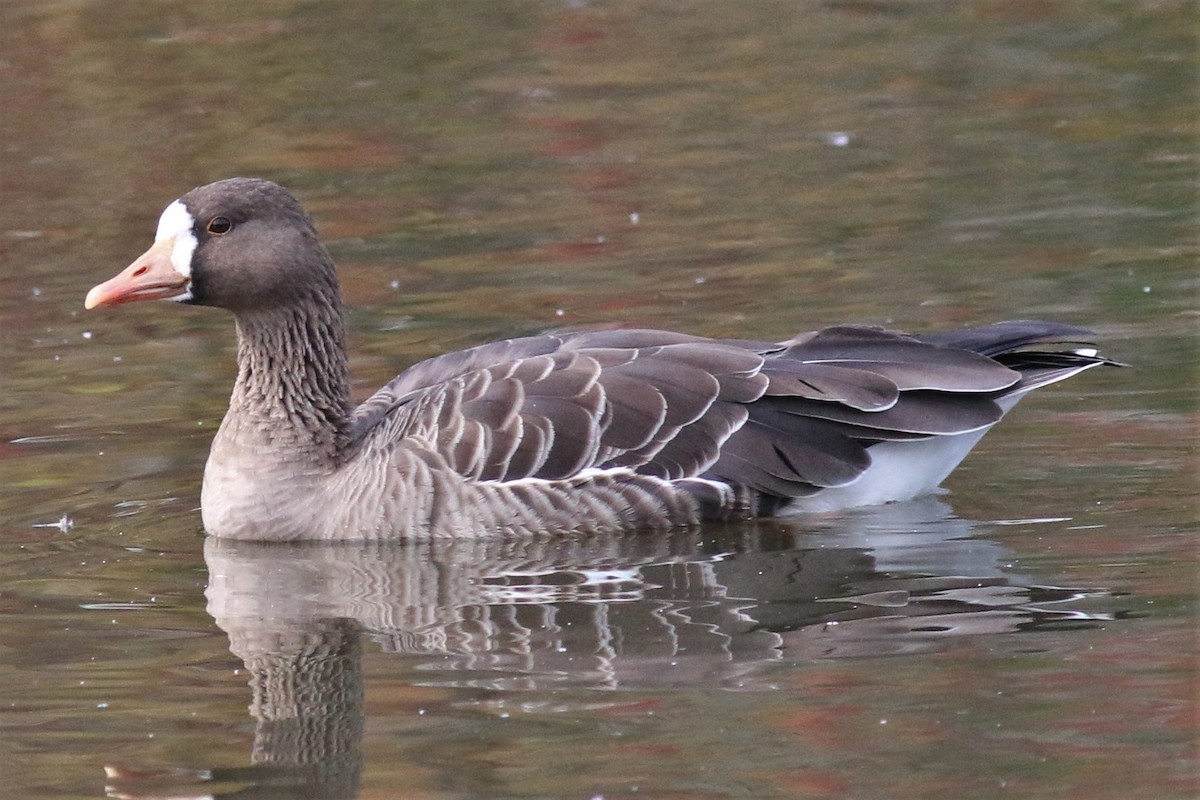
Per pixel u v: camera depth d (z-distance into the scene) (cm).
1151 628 1172
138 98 2717
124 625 1255
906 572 1299
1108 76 2734
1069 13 3036
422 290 2016
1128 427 1560
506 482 1405
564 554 1379
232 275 1469
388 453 1430
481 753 1030
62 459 1600
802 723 1054
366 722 1078
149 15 3008
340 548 1423
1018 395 1423
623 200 2320
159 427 1675
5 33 2936
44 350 1897
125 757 1044
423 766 1016
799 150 2494
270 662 1181
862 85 2767
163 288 1490
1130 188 2242
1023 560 1307
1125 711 1052
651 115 2672
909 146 2483
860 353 1439
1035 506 1417
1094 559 1301
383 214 2300
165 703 1120
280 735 1062
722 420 1416
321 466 1463
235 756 1041
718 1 3169
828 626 1206
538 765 1009
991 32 2978
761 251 2094
